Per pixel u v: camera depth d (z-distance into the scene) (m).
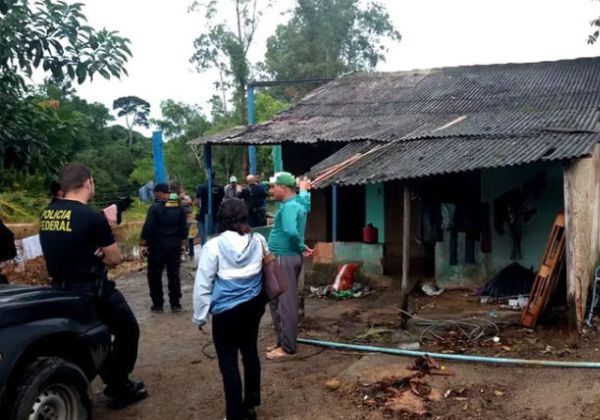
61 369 3.98
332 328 7.27
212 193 12.61
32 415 3.81
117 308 4.84
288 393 5.32
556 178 8.14
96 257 4.62
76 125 7.29
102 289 4.66
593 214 7.83
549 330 6.68
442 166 6.91
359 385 5.35
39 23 6.10
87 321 4.46
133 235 14.25
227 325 4.43
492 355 6.01
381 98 11.73
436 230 8.68
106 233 4.58
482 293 8.34
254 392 4.72
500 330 6.78
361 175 7.23
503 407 4.83
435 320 7.16
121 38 6.45
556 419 4.60
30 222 13.12
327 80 13.72
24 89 6.66
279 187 6.10
